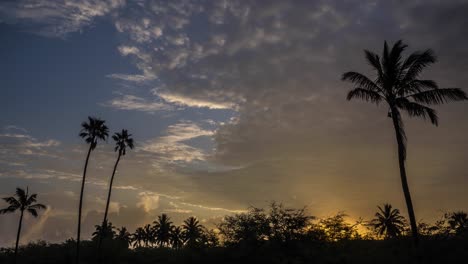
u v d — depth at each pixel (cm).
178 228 10488
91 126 5378
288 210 3159
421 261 2262
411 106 2528
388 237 2792
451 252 2283
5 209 5775
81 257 5328
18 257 5784
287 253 3023
